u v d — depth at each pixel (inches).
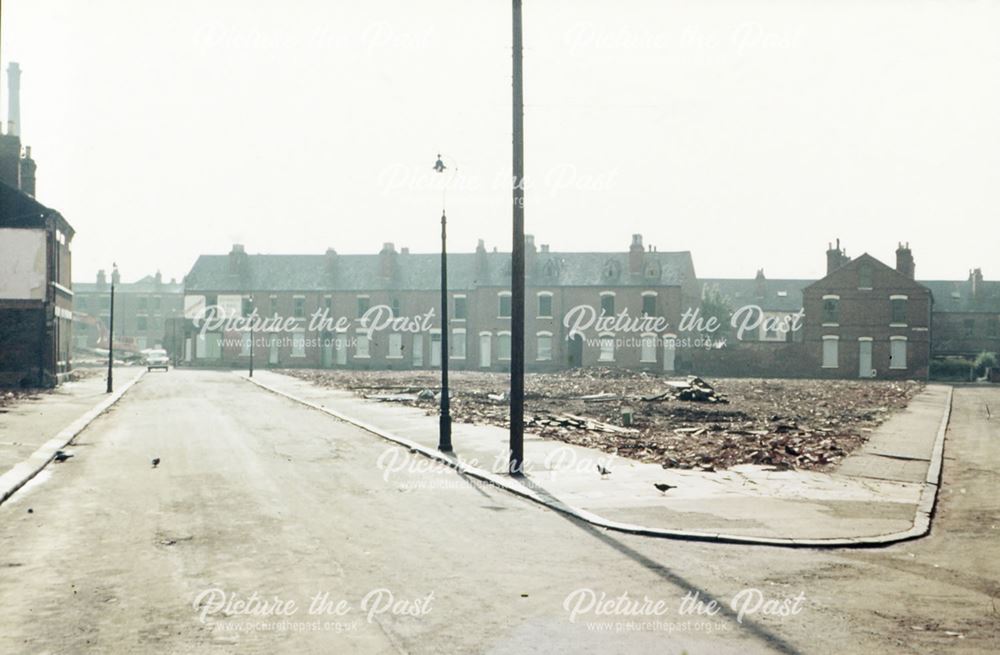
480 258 2834.6
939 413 1074.7
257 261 3061.0
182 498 463.5
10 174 1630.2
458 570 311.7
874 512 423.5
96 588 286.0
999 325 3029.0
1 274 1513.3
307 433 829.2
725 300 3137.3
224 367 2910.9
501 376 2185.0
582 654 225.0
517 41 558.3
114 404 1202.6
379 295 2898.6
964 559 335.3
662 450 659.4
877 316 2311.8
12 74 2672.2
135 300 3954.2
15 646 229.5
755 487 498.6
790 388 1701.5
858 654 225.9
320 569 311.9
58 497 466.6
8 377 1509.6
